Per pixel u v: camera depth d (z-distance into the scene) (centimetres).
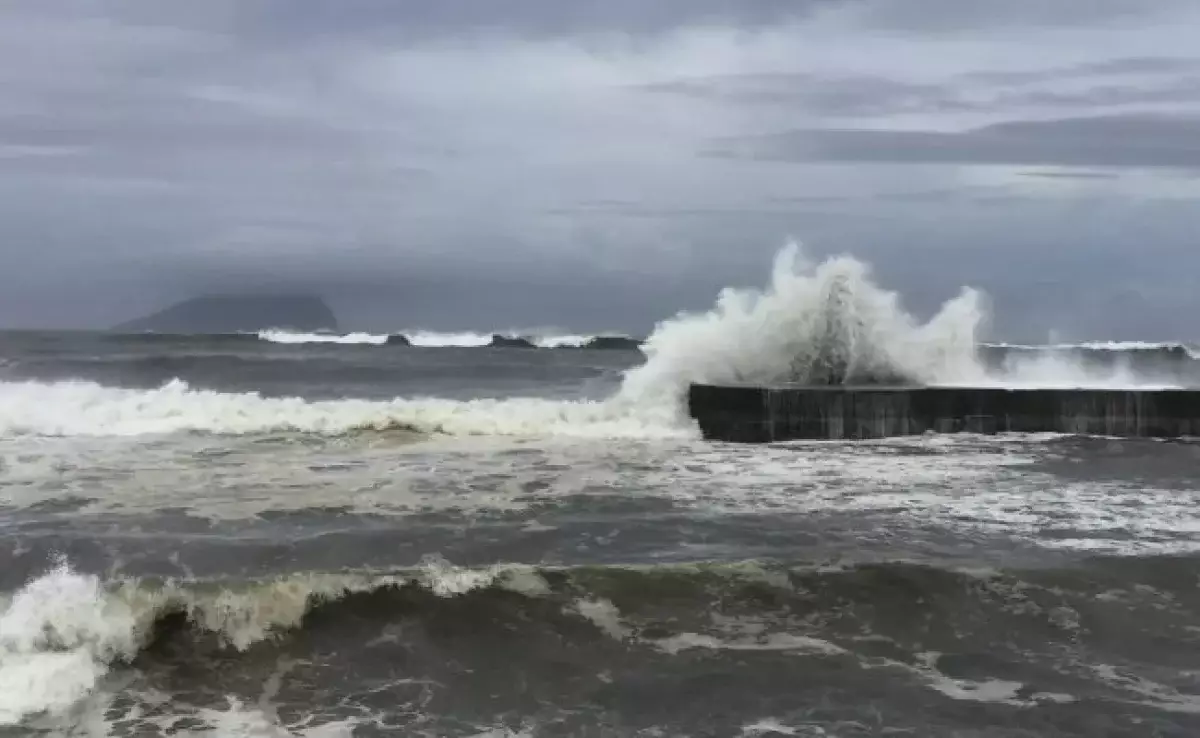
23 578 673
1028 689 560
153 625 607
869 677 574
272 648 600
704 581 690
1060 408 1394
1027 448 1273
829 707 537
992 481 1047
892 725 516
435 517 848
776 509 902
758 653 604
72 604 608
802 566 714
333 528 804
